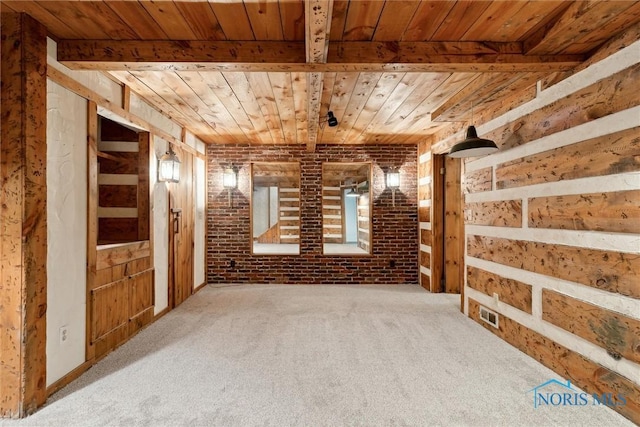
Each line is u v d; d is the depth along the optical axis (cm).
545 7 189
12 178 194
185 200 456
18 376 193
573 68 233
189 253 471
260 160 560
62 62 225
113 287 289
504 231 312
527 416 196
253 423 189
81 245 250
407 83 297
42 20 202
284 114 393
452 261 494
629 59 192
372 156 566
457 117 375
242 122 428
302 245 560
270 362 264
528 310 278
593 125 216
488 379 238
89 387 227
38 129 203
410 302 440
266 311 399
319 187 561
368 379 238
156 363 263
